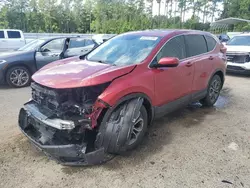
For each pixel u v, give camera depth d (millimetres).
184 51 4297
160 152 3361
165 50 3857
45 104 3168
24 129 3459
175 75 3926
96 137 2979
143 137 3639
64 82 2906
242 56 8570
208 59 4812
